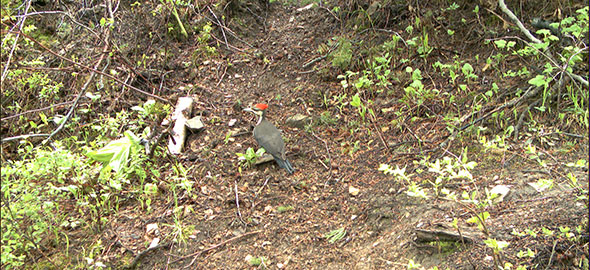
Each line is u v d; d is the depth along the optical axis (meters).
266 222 4.58
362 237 4.25
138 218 4.74
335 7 7.50
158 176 4.96
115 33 7.00
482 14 6.29
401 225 4.19
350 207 4.61
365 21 7.01
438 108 5.61
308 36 7.36
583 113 4.92
